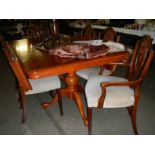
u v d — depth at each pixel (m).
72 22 4.25
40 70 1.36
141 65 1.57
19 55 1.73
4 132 1.84
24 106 1.88
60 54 1.63
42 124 1.94
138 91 1.54
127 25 3.36
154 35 2.77
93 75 1.99
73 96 2.02
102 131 1.82
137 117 1.98
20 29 4.80
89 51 1.63
